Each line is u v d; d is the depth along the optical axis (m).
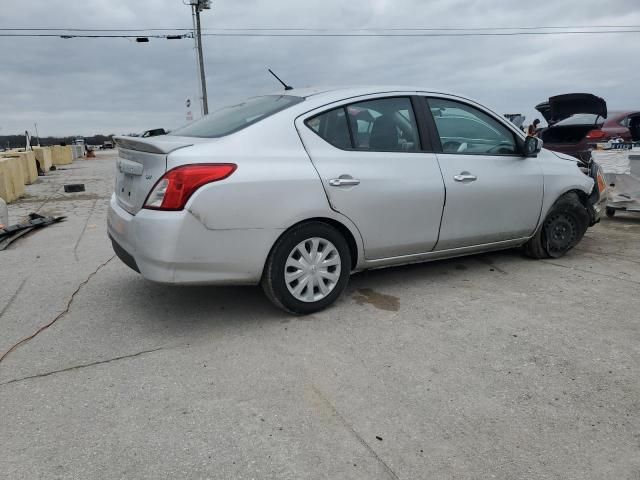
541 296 4.10
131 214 3.44
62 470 2.14
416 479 2.09
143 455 2.23
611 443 2.31
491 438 2.34
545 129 9.17
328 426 2.43
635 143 9.90
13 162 10.81
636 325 3.53
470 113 4.43
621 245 5.81
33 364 3.04
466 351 3.17
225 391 2.74
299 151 3.53
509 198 4.53
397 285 4.37
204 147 3.25
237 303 3.97
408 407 2.58
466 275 4.64
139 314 3.79
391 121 3.98
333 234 3.66
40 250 5.82
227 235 3.25
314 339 3.35
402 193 3.88
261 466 2.16
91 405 2.61
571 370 2.94
